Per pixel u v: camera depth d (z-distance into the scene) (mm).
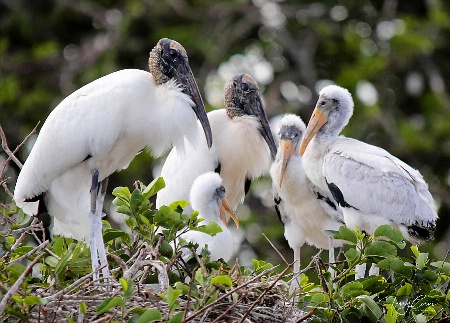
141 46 20672
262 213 19453
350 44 21141
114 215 18891
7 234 10664
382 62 20328
